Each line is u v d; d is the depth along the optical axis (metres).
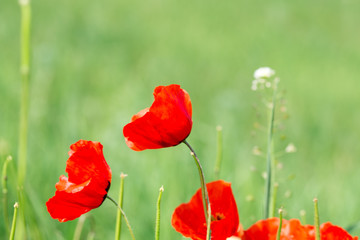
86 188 1.38
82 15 6.24
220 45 5.49
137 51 5.16
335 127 3.53
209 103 3.78
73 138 2.61
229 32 6.08
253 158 2.58
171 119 1.37
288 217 2.03
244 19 6.68
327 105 3.85
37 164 2.25
